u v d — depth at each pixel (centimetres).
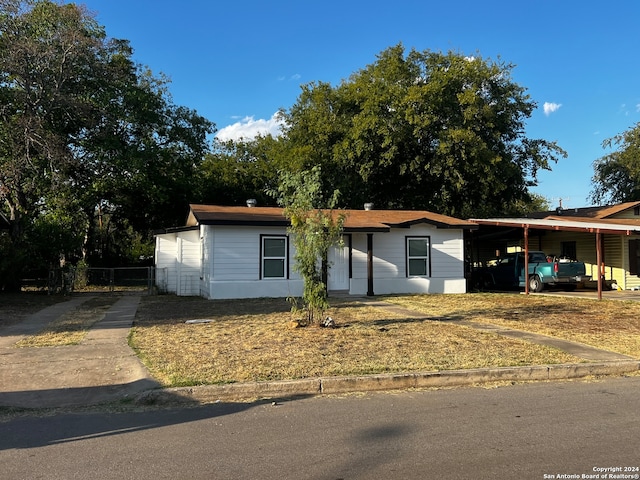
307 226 1064
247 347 884
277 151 3538
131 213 3522
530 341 966
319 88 3106
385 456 444
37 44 2125
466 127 2747
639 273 2266
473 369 738
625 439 486
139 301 1702
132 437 501
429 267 2044
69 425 541
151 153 2766
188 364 761
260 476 404
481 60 2891
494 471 411
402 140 2770
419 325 1145
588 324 1189
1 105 2202
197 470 418
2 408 601
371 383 686
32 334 1028
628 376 774
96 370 745
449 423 537
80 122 2522
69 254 2744
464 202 3291
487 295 1939
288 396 653
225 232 1769
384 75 2967
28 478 405
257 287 1792
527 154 3145
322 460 436
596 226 1867
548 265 2078
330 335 998
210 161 4184
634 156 3759
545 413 574
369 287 1891
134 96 2717
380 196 3206
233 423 542
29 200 2628
